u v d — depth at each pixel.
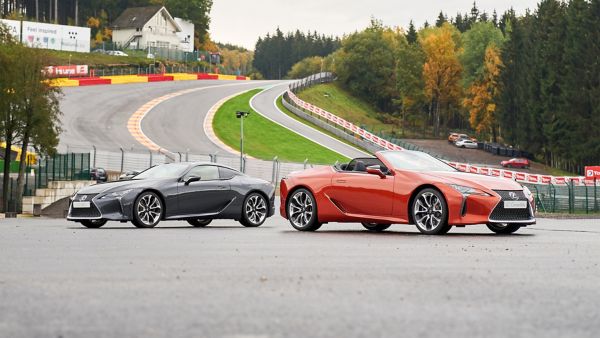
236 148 71.62
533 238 14.70
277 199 43.72
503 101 113.88
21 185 38.06
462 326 5.29
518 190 15.56
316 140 81.94
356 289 7.05
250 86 123.12
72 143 63.16
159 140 70.19
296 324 5.30
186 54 153.75
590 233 16.78
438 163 16.52
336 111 135.38
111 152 51.75
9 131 37.94
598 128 89.00
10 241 12.98
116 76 109.12
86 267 8.80
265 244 12.55
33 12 175.38
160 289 6.98
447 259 10.02
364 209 16.14
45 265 9.01
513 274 8.39
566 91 93.06
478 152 108.69
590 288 7.32
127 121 77.81
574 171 101.44
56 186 39.16
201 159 52.34
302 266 9.02
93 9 182.88
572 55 93.56
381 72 151.62
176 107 89.19
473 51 137.12
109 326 5.19
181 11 174.62
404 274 8.27
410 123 146.25
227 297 6.51
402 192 15.64
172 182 18.86
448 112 143.00
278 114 94.56
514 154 106.19
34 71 38.28
